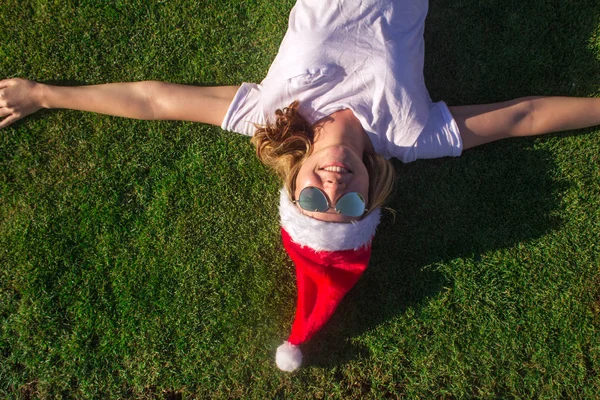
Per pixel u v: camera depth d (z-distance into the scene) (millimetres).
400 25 1266
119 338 1449
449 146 1306
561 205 1447
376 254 1459
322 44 1234
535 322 1442
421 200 1461
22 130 1459
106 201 1464
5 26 1461
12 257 1455
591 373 1429
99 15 1465
